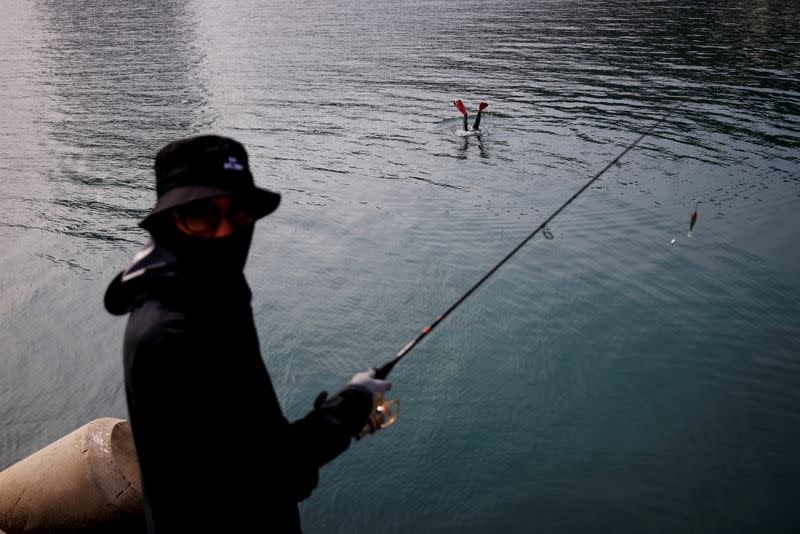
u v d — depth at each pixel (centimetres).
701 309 609
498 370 526
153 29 2938
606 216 830
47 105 1609
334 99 1575
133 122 1430
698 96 1447
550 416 474
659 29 2284
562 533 379
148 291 145
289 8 3500
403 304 633
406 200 915
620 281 663
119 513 337
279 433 154
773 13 2480
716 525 383
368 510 398
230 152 152
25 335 600
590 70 1750
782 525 382
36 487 341
